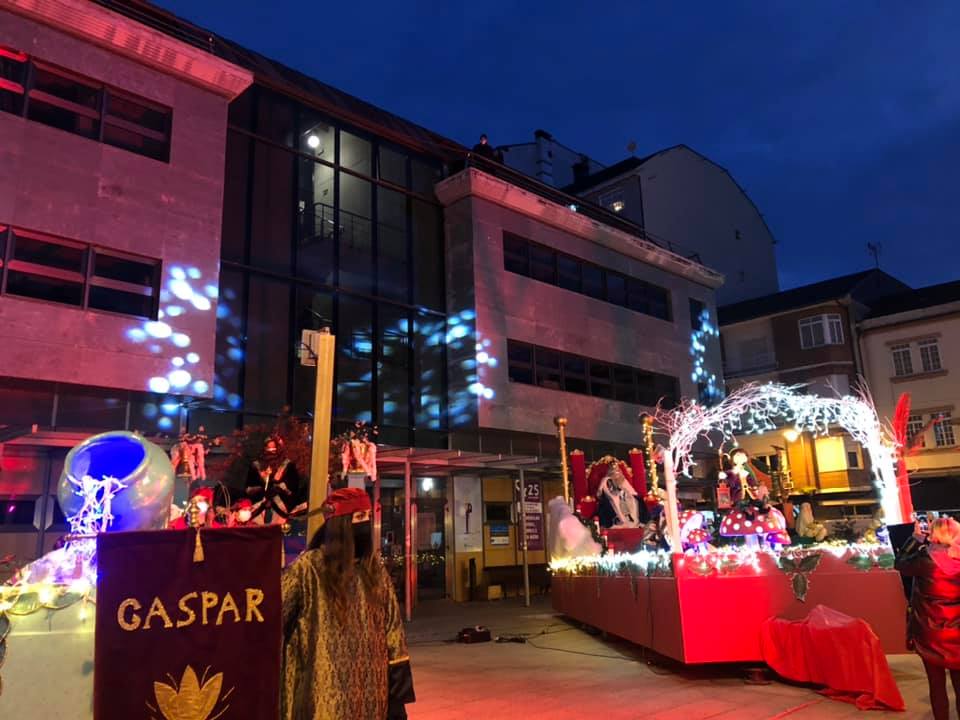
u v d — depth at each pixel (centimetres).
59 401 1252
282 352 1641
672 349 2608
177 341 1377
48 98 1323
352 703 277
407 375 1903
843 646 674
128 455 369
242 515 648
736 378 3291
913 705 646
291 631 298
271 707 291
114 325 1312
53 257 1284
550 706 693
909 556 583
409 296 1953
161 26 1638
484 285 2008
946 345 2914
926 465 2877
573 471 1459
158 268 1391
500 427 1948
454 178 2039
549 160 3506
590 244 2398
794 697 689
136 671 288
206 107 1516
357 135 1934
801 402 3075
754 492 952
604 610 1079
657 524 1017
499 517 2062
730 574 790
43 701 314
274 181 1714
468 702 721
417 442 1873
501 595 1970
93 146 1345
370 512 310
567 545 1345
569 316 2245
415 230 2020
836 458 2969
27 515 1223
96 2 1515
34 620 319
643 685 772
